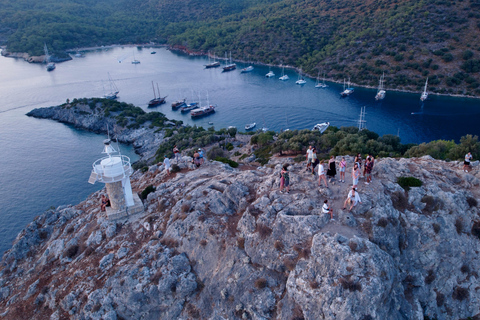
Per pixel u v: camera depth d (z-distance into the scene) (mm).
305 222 24266
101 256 30188
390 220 24766
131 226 32469
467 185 29141
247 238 25969
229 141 109875
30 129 144375
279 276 24062
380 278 20766
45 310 28203
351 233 23422
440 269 24922
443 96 170750
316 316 21000
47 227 38750
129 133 134750
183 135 118250
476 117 144125
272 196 27922
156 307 25984
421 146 62875
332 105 169375
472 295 24547
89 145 128125
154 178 41219
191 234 28141
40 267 32750
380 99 172375
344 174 29141
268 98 185125
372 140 78500
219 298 24984
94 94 196125
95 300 26328
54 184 98625
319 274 21812
